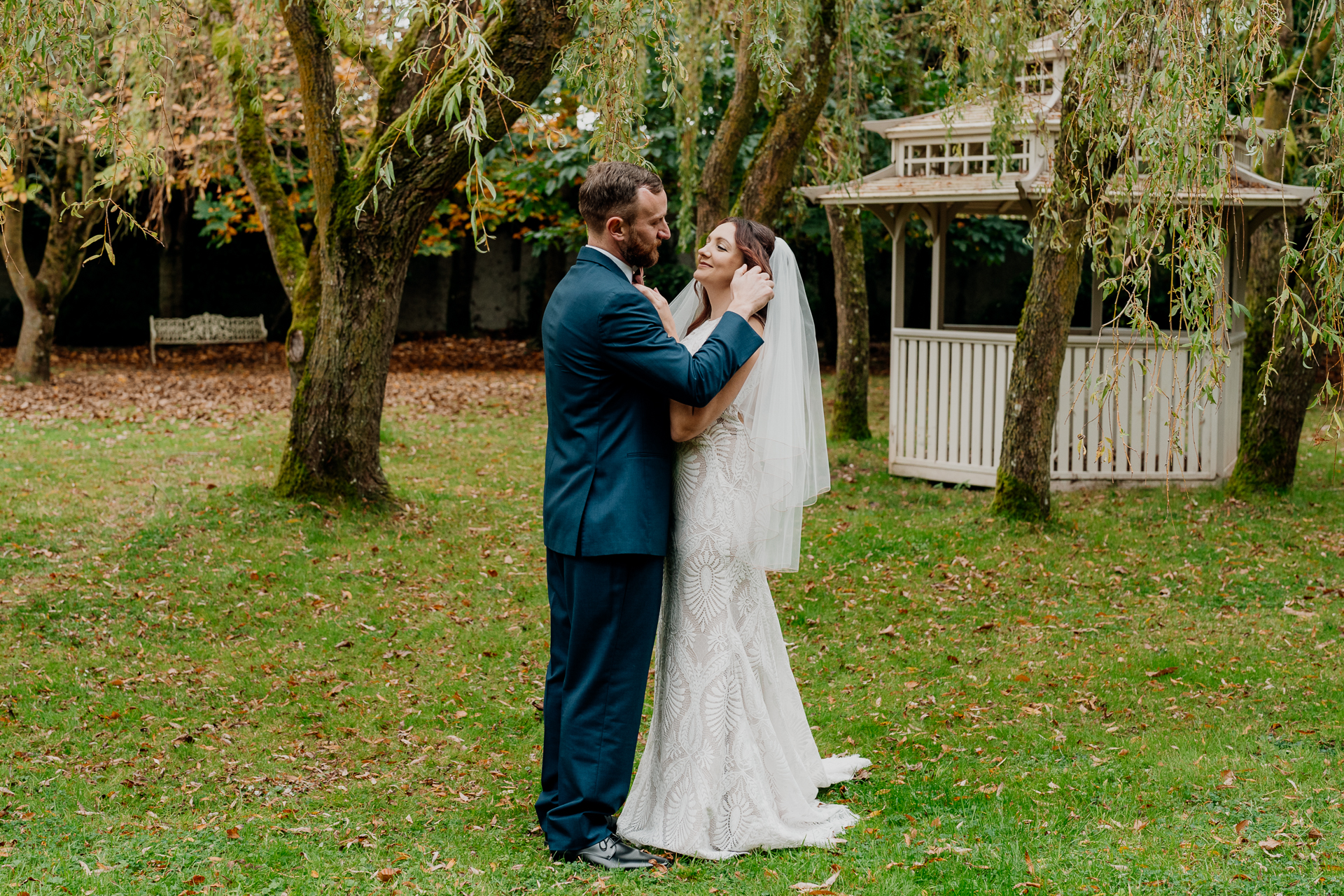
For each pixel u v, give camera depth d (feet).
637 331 9.91
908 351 32.83
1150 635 19.25
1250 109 14.74
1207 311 13.29
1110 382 14.01
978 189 29.09
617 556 10.23
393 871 10.40
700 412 10.52
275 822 11.87
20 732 14.57
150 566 21.98
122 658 17.63
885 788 12.66
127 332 72.33
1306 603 20.95
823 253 57.57
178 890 10.00
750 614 11.38
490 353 71.87
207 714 15.61
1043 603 21.44
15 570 21.47
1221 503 29.01
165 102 26.81
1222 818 11.55
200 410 43.55
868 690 16.79
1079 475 30.66
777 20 19.71
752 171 28.81
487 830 11.69
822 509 29.12
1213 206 13.37
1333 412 14.05
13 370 49.78
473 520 27.27
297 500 25.98
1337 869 10.13
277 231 28.96
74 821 11.77
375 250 25.09
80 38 15.01
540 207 55.93
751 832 10.88
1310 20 14.57
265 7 24.11
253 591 21.12
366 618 20.07
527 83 22.03
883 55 38.88
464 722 15.51
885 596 21.80
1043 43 28.12
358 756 14.21
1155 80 13.44
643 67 20.10
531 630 19.74
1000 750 14.07
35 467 30.66
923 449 32.76
